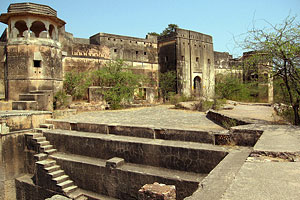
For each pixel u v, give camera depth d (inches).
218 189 136.2
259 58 306.3
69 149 373.1
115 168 292.4
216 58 1407.5
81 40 1111.0
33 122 441.1
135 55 1151.6
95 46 1003.9
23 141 417.4
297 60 284.0
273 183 127.0
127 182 282.2
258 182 129.3
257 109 586.6
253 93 949.2
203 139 298.7
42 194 340.5
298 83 299.7
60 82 675.4
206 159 258.1
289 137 223.5
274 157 175.9
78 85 780.0
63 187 317.7
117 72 823.1
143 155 298.4
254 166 157.4
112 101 750.5
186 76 1157.7
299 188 119.6
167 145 283.4
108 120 500.4
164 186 184.2
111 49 1073.5
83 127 405.7
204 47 1262.3
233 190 120.9
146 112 653.9
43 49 622.8
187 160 269.3
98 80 858.8
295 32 275.1
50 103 591.8
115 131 370.6
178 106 734.5
